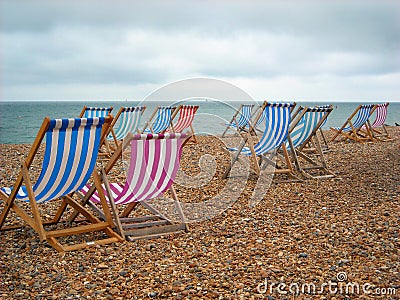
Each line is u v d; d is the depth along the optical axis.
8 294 3.26
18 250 4.12
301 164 8.61
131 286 3.40
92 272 3.66
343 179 7.22
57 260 3.90
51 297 3.21
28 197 4.30
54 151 3.96
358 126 12.52
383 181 6.97
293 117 7.61
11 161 9.20
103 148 10.60
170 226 4.72
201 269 3.71
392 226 4.73
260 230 4.75
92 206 4.94
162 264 3.83
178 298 3.20
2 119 38.12
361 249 4.12
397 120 34.53
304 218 5.13
